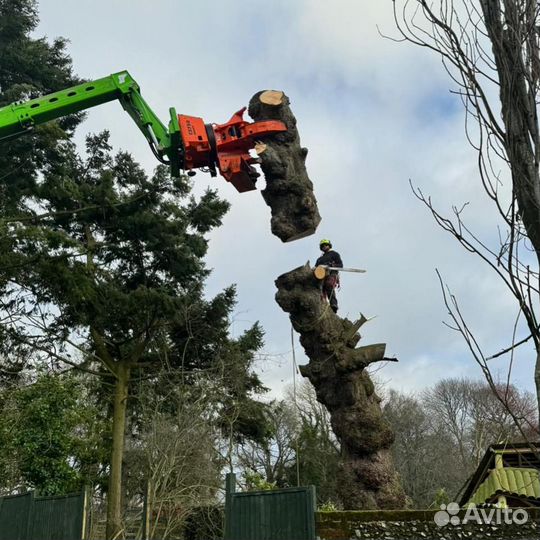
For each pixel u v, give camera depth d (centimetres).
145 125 1073
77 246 1700
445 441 3622
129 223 1945
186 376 2089
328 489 2661
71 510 1134
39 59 1867
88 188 1936
